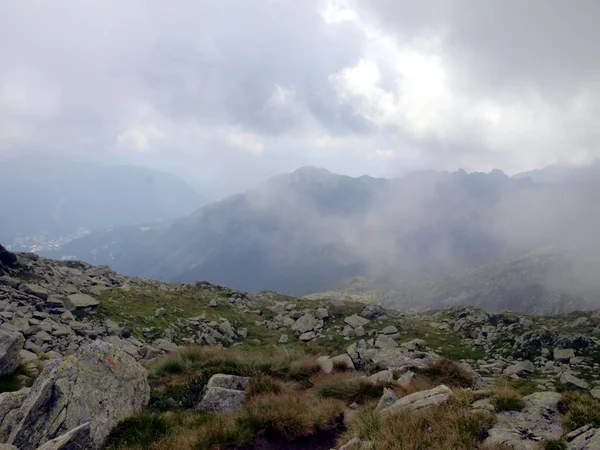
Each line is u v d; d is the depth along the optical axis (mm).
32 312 29188
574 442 8641
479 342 41969
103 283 46781
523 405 11008
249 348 40062
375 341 42062
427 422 10258
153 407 13992
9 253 37438
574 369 31734
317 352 38844
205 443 10727
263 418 12133
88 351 13297
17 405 11391
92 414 11367
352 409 14297
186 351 21625
